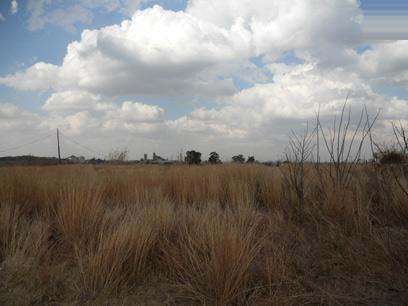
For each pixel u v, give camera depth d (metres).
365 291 2.74
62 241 3.82
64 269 3.19
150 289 2.88
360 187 5.05
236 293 2.65
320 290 2.74
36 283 2.90
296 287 2.80
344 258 3.27
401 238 3.54
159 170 9.53
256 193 6.39
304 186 5.46
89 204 4.28
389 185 4.89
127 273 3.05
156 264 3.28
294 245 3.70
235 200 5.49
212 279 2.71
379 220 4.22
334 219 4.31
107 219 4.05
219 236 2.97
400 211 4.38
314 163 5.97
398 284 2.81
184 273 3.03
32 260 3.18
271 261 2.98
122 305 2.62
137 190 5.77
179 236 3.62
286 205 5.11
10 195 4.90
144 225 3.50
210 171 7.77
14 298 2.70
